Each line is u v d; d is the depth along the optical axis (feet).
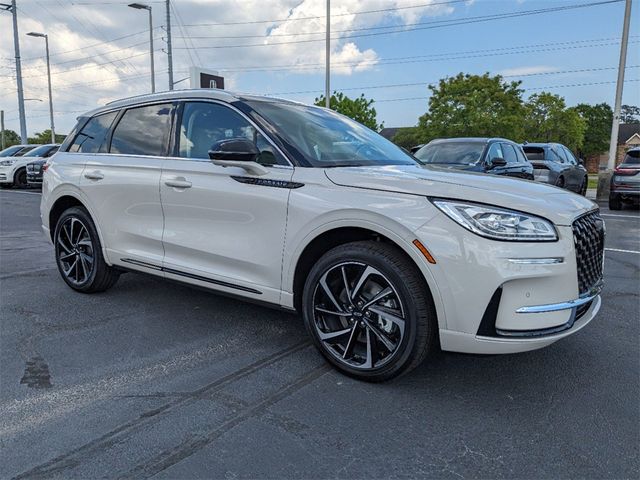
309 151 10.94
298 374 10.16
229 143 10.20
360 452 7.63
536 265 8.29
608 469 7.28
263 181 10.64
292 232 10.18
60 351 11.14
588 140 232.32
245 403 9.01
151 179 12.75
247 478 7.02
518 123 123.44
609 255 22.62
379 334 9.41
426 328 8.91
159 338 11.97
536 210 8.57
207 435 8.00
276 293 10.67
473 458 7.52
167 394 9.30
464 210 8.52
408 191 9.09
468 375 10.19
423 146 33.65
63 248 15.60
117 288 15.90
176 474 7.06
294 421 8.43
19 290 15.72
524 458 7.52
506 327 8.42
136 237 13.29
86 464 7.24
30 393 9.27
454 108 125.49
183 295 15.26
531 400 9.23
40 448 7.60
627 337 12.30
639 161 41.47
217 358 10.90
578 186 53.21
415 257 8.73
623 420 8.57
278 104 12.59
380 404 9.02
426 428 8.29
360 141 12.70
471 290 8.38
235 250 11.16
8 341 11.66
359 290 9.61
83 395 9.21
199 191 11.66
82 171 14.62
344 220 9.45
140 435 7.97
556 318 8.63
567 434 8.14
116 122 14.47
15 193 53.62
